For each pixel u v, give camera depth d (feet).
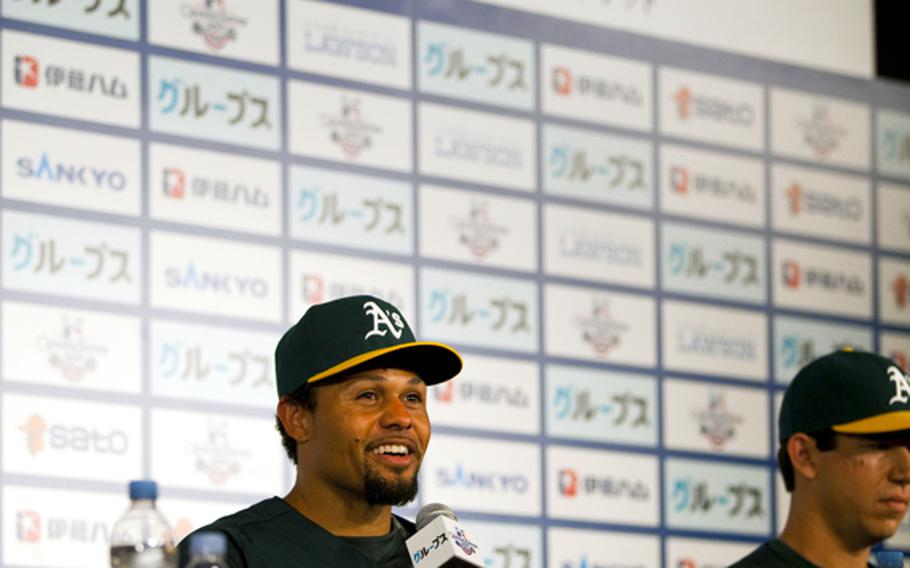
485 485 30.42
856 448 22.27
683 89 34.24
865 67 36.52
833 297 35.19
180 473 27.58
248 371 28.43
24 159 27.07
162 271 27.96
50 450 26.58
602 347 32.27
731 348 33.73
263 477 28.30
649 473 32.30
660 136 33.78
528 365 31.32
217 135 28.84
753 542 33.24
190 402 27.86
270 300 28.89
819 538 22.45
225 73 29.09
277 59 29.68
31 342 26.71
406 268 30.40
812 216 35.27
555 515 31.09
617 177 33.12
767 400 33.96
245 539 19.06
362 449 19.26
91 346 27.14
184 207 28.32
